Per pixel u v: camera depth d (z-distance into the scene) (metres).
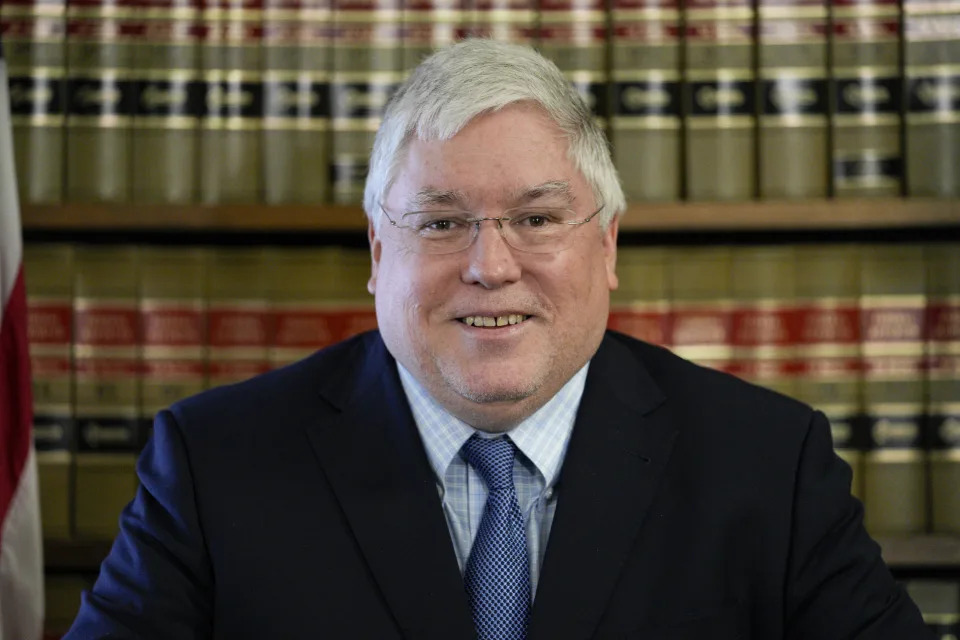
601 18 2.27
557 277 1.46
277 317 2.30
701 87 2.24
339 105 2.26
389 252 1.52
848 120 2.22
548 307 1.47
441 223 1.47
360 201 2.26
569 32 2.26
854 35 2.22
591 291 1.52
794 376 2.27
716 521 1.56
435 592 1.46
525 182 1.44
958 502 2.22
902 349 2.25
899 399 2.25
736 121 2.24
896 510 2.24
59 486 2.26
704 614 1.50
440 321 1.47
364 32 2.26
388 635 1.45
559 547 1.50
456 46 1.54
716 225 2.20
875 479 2.25
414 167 1.47
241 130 2.26
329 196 2.27
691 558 1.53
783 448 1.65
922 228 2.38
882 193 2.22
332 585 1.49
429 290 1.47
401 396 1.64
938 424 2.23
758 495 1.59
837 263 2.27
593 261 1.52
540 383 1.48
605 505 1.54
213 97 2.26
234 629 1.49
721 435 1.65
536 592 1.47
